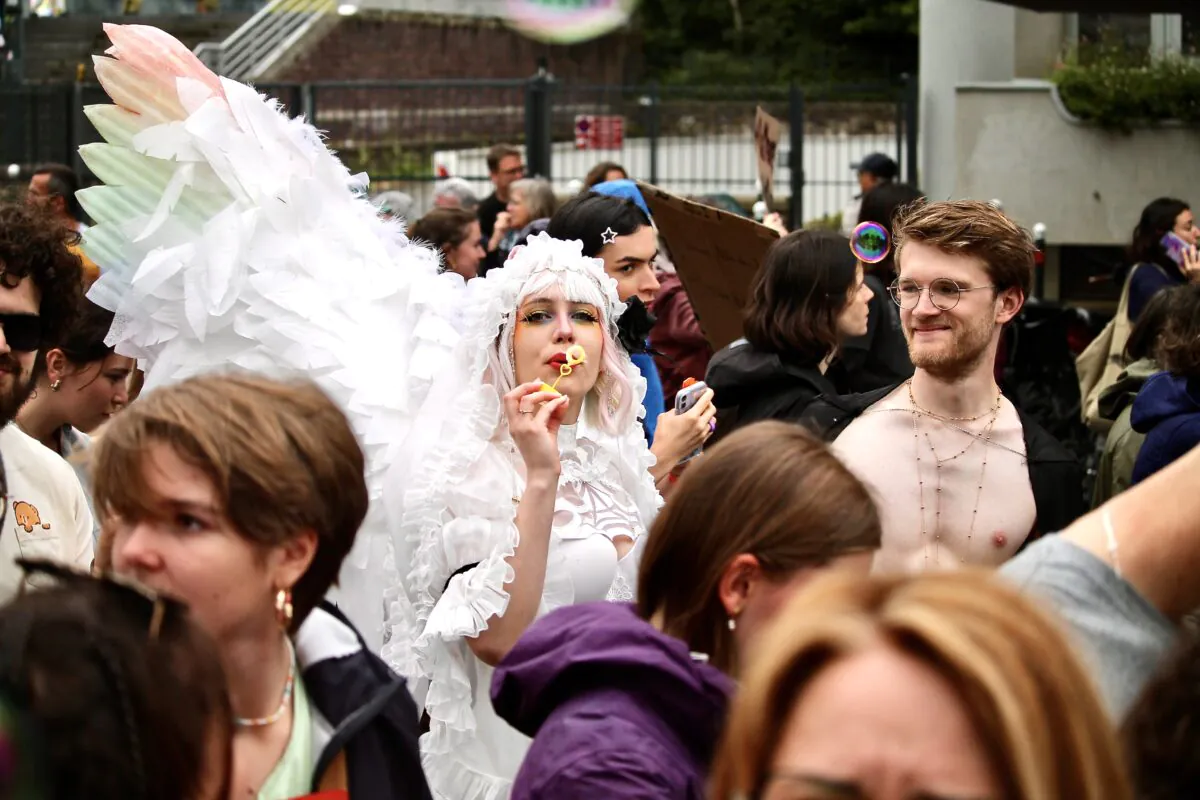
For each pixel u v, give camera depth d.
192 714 1.50
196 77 3.71
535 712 2.17
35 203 3.11
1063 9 10.05
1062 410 7.95
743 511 2.16
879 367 5.09
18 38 18.06
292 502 1.95
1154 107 13.41
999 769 1.30
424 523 3.08
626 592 3.24
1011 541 3.39
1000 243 3.34
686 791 2.06
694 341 5.54
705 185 16.33
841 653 1.34
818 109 17.59
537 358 3.21
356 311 3.62
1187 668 1.46
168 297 3.58
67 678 1.43
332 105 16.58
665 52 26.69
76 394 3.64
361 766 2.07
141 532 1.95
